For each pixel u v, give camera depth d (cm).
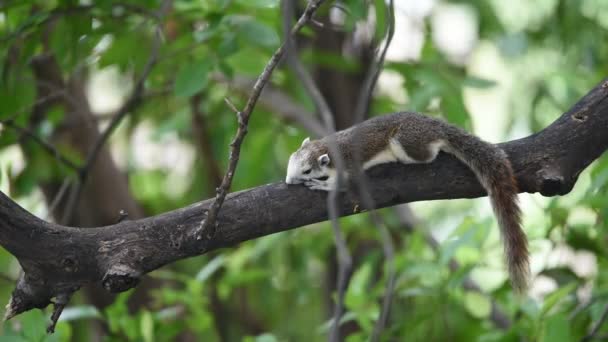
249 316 1662
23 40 1140
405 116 977
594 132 824
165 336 1202
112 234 779
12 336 918
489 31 1697
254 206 805
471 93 1853
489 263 1174
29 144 1307
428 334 1176
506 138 1675
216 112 1600
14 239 748
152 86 1262
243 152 1534
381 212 1388
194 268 1659
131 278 762
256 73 1227
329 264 1553
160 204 1683
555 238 1158
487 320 1238
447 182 857
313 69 1559
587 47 1650
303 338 1705
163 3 1121
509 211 849
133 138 1838
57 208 1404
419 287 1164
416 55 1485
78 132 1389
